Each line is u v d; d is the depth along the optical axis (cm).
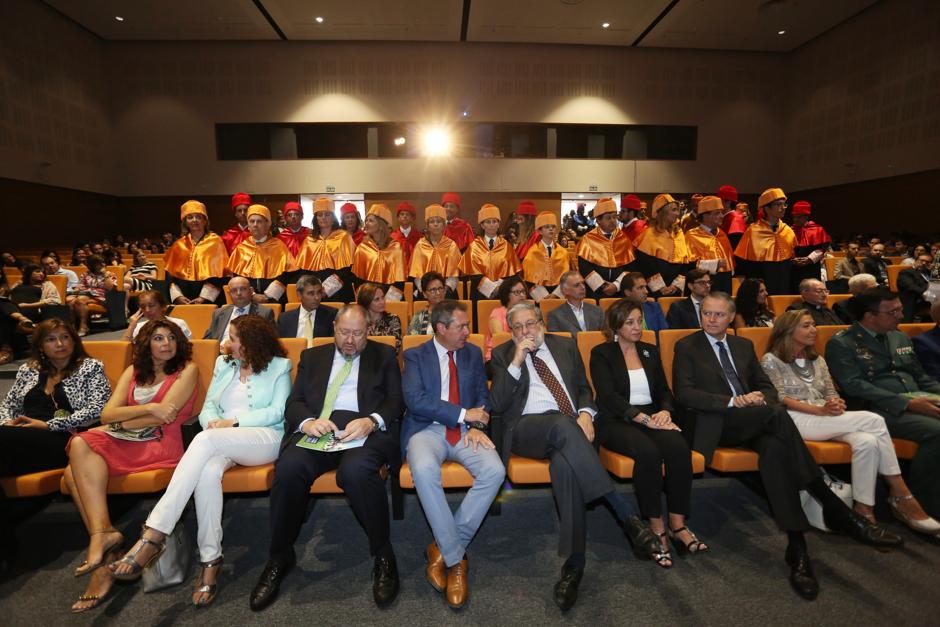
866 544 209
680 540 210
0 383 452
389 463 216
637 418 226
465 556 205
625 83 1270
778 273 483
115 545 194
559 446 203
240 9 1047
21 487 206
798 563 193
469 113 1245
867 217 1130
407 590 193
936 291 543
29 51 994
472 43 1231
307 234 463
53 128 1046
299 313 330
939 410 227
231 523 243
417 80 1230
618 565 206
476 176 1265
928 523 216
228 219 1240
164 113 1208
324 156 1242
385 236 450
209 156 1221
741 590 188
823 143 1222
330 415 222
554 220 454
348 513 254
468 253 457
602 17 1098
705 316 245
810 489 217
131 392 227
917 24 1011
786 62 1305
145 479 206
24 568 208
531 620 175
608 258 452
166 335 227
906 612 175
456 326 223
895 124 1062
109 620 177
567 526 191
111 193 1199
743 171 1316
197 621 176
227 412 232
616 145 1292
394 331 327
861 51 1119
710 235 455
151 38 1172
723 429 226
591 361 249
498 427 223
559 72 1252
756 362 251
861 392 250
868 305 259
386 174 1250
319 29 1135
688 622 172
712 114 1297
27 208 994
